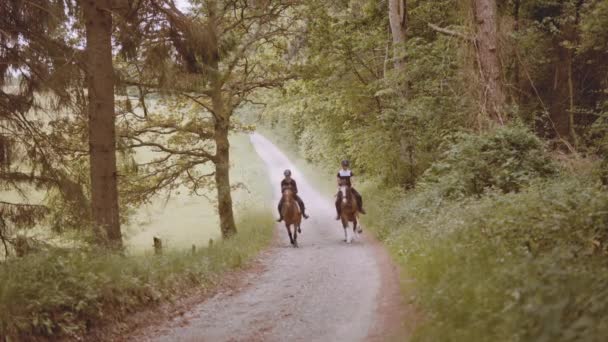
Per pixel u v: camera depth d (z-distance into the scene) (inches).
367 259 564.7
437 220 498.6
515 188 547.5
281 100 1139.3
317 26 867.4
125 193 757.3
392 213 732.7
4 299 276.8
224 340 319.0
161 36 516.1
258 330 337.7
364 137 940.6
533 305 213.3
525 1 962.1
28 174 449.1
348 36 923.4
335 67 929.5
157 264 427.5
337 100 1007.6
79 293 313.9
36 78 439.8
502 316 229.1
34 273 312.8
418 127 809.5
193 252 529.3
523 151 578.9
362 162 1015.6
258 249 687.1
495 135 587.8
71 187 458.9
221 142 805.2
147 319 354.3
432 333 254.7
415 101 813.9
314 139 1483.8
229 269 537.3
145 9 502.6
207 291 446.3
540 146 581.6
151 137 776.9
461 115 740.0
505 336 212.5
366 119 1018.1
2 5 425.1
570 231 315.6
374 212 852.0
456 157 600.7
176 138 802.2
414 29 1040.8
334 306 382.0
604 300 200.1
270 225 911.7
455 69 789.9
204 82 602.5
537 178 521.0
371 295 398.6
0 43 419.5
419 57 844.6
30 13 434.6
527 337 199.8
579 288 219.0
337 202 729.6
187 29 517.0
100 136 478.6
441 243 405.7
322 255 629.3
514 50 809.5
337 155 1310.3
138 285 363.6
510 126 617.6
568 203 362.3
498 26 676.7
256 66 858.1
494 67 649.6
